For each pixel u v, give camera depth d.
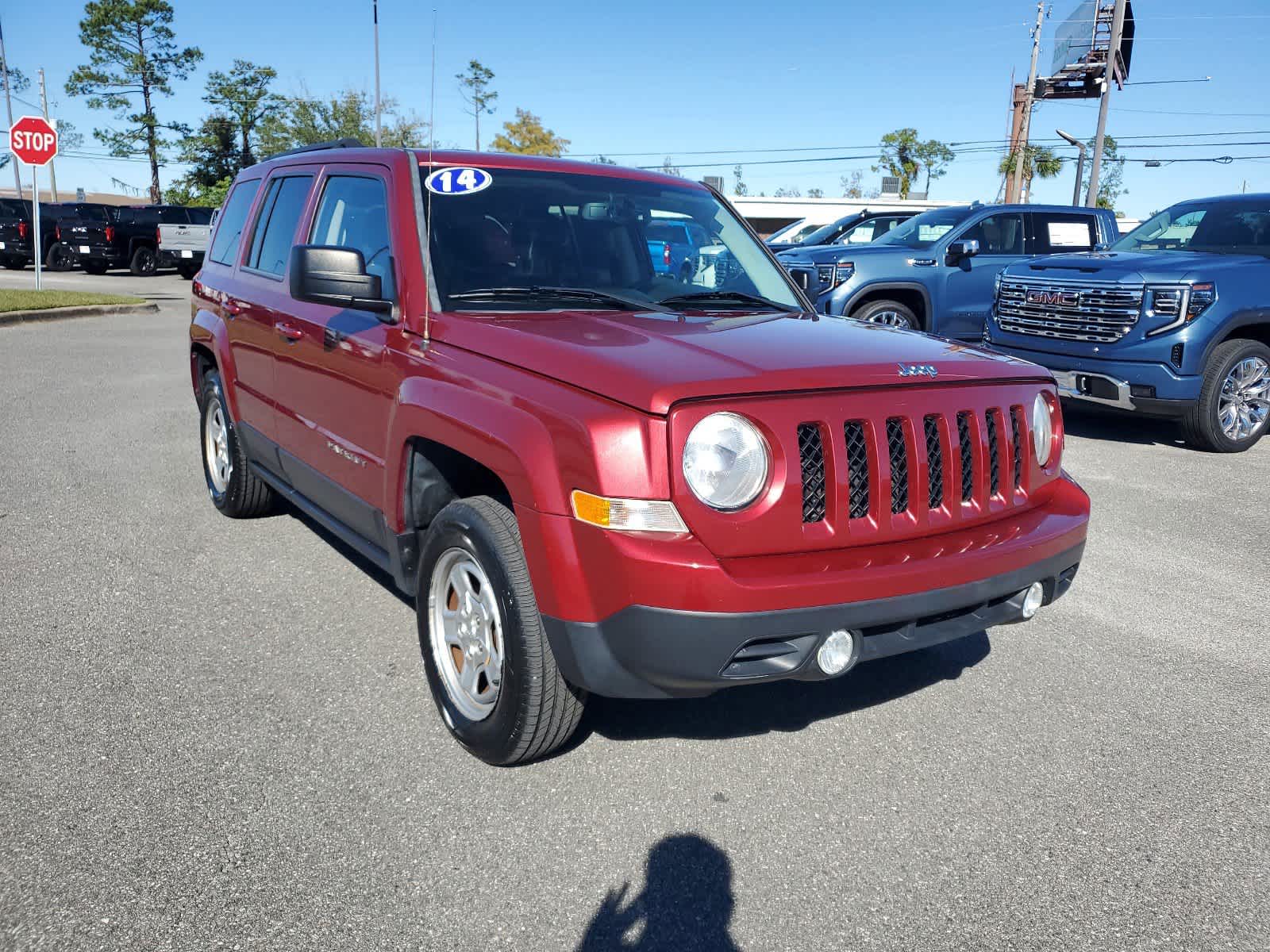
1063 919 2.54
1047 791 3.14
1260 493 6.98
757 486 2.69
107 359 11.70
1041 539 3.17
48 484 6.27
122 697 3.54
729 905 2.55
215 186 54.28
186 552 5.08
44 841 2.70
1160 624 4.57
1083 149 38.78
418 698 3.60
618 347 2.93
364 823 2.84
